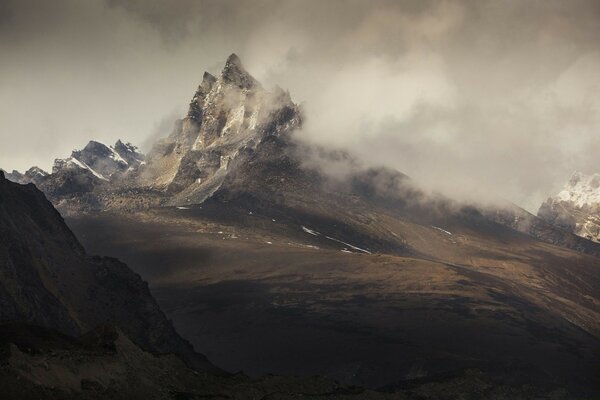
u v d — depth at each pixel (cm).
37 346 17500
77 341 19375
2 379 15600
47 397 15950
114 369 18662
